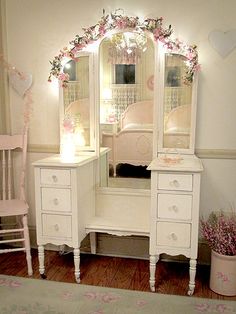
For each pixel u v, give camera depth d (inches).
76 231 90.1
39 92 108.7
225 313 78.5
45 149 111.3
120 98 101.4
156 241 86.8
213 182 100.3
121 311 79.4
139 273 98.0
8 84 110.3
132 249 108.0
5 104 110.6
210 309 80.1
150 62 97.4
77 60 101.3
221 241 86.0
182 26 95.2
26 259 102.8
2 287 89.8
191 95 95.7
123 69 99.7
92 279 94.3
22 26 106.0
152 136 100.6
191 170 81.1
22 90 109.5
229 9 91.9
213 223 97.4
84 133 105.2
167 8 95.3
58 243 92.0
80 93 103.2
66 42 103.8
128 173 104.0
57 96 107.3
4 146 106.8
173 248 86.0
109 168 105.0
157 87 96.8
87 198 98.3
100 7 99.4
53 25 103.8
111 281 93.4
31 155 112.9
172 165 85.6
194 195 82.4
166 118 98.9
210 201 101.3
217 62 94.7
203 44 94.7
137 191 103.2
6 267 101.7
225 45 93.1
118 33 97.6
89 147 104.9
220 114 97.0
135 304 82.2
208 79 96.0
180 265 103.0
